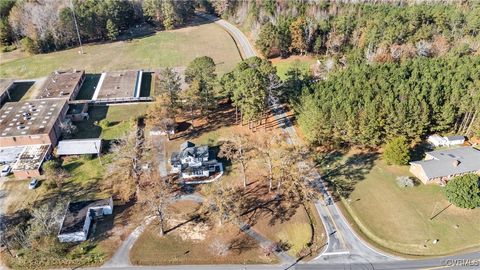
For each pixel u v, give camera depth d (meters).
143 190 80.12
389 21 143.00
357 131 91.00
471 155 87.81
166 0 192.50
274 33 147.12
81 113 110.88
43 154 92.75
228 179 87.00
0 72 146.50
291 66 144.12
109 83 131.25
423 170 83.88
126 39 183.25
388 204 79.88
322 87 101.81
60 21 164.25
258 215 77.56
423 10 150.25
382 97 92.50
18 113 105.31
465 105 93.19
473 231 73.62
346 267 67.06
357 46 145.62
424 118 90.31
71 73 136.25
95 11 175.50
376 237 72.69
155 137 102.81
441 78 100.38
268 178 86.81
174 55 162.12
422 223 75.31
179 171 89.19
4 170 88.75
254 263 68.00
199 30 194.50
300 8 176.38
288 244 71.38
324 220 76.62
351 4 178.00
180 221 76.31
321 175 88.38
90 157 93.50
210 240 72.19
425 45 130.62
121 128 106.88
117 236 73.06
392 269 66.69
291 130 104.50
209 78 105.00
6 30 167.12
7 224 75.25
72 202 78.25
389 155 87.75
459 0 171.88
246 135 93.44
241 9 196.00
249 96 94.75
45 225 70.31
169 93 100.69
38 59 159.00
